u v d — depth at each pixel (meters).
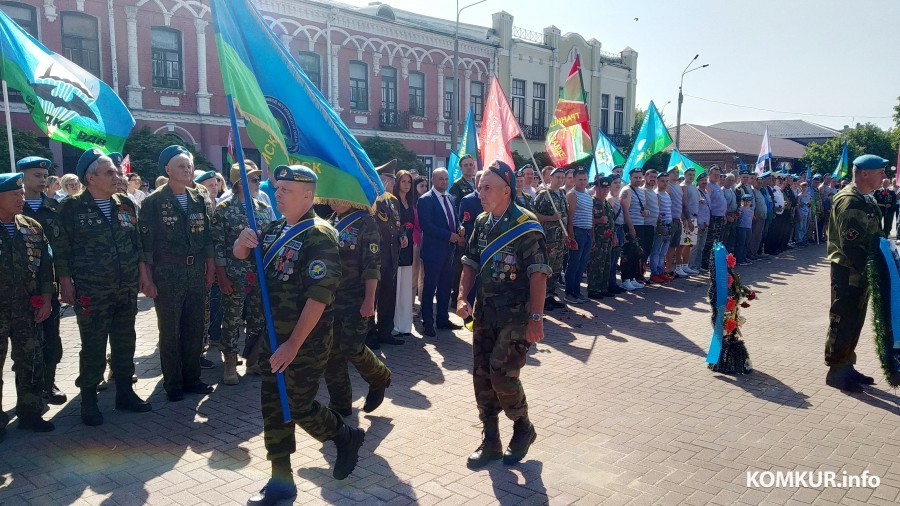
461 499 3.91
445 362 6.88
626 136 43.12
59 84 6.74
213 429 5.00
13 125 19.78
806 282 12.49
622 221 11.19
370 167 4.89
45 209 5.70
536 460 4.45
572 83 9.86
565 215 9.69
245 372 6.50
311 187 3.75
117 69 21.97
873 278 5.74
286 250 3.70
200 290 5.70
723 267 6.49
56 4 20.58
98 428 5.00
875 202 5.89
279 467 3.80
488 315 4.27
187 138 23.84
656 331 8.33
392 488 4.05
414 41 31.48
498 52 35.56
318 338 3.78
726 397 5.76
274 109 4.65
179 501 3.87
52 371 5.55
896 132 41.38
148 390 5.95
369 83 29.95
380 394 5.32
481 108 35.50
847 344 5.92
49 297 4.93
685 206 12.63
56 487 4.03
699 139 53.16
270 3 25.91
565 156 10.02
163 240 5.44
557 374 6.44
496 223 4.34
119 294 5.12
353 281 5.11
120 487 4.04
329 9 27.61
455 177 12.46
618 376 6.38
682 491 4.00
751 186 15.48
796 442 4.75
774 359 7.02
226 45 4.12
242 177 3.87
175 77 23.56
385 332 7.55
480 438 4.85
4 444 4.67
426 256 7.98
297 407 3.77
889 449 4.62
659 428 5.02
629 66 44.38
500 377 4.18
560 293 11.01
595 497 3.93
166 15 22.88
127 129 7.36
